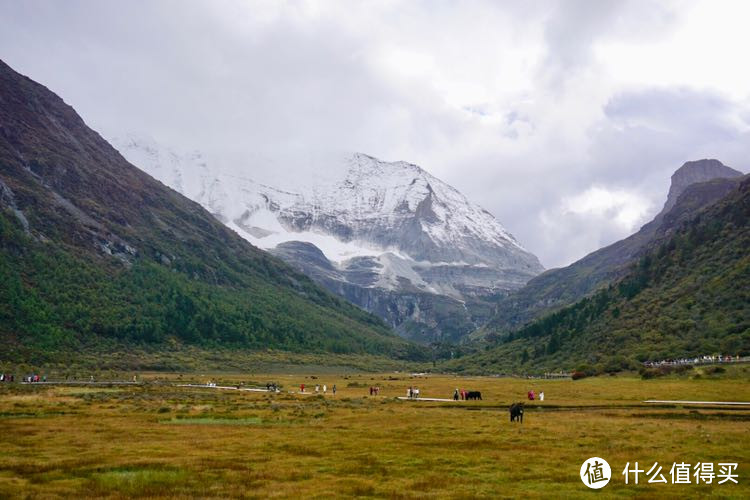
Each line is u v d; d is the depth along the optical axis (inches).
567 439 2031.3
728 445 1865.2
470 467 1562.5
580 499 1235.9
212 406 3427.7
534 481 1403.8
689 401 3548.2
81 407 3223.4
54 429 2274.9
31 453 1736.0
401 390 5541.3
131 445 1899.6
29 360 7303.2
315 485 1350.9
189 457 1683.1
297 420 2694.4
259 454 1743.4
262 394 4677.7
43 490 1288.1
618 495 1278.3
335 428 2391.7
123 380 6471.5
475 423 2554.1
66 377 6378.0
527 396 4402.1
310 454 1754.4
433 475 1462.8
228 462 1606.8
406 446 1891.0
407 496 1250.0
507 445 1909.4
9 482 1359.5
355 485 1346.0
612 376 6053.2
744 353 5506.9
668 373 5305.1
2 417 2731.3
